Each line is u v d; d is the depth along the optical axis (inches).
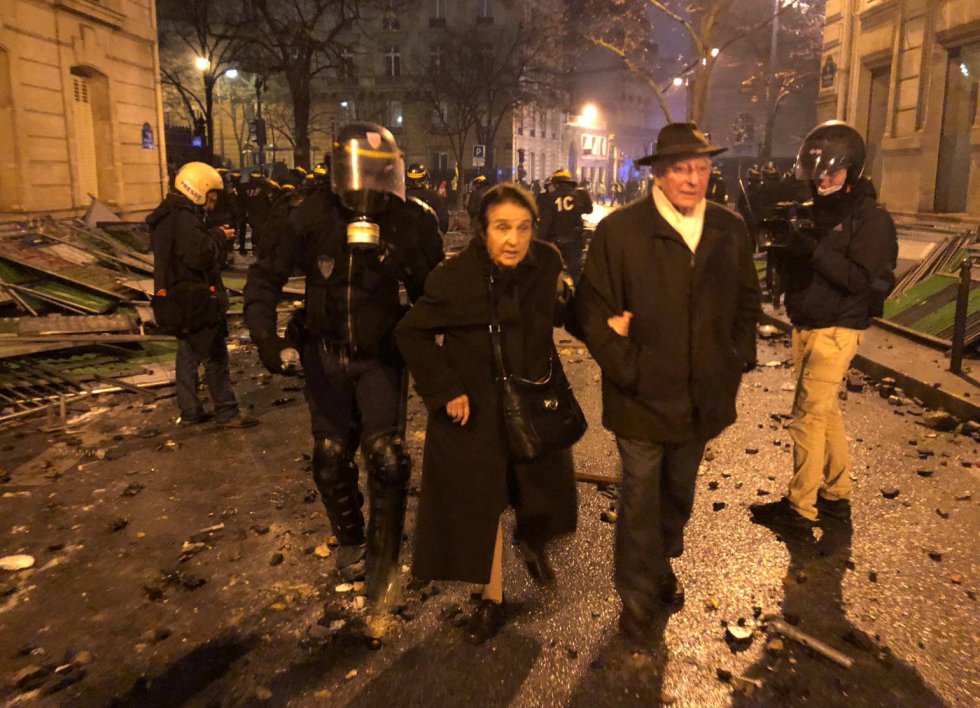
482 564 118.8
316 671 117.3
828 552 153.4
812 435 157.5
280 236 127.8
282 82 2230.6
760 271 514.3
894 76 607.5
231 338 383.2
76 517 174.2
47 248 427.2
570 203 462.3
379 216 126.0
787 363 325.1
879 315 155.0
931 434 226.7
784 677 114.7
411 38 2213.3
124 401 269.9
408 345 116.1
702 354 117.8
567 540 158.1
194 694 112.5
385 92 2245.3
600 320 119.6
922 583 141.9
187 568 150.3
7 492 188.2
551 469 123.0
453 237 1031.0
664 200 117.2
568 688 112.3
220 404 238.7
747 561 149.7
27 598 139.9
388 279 128.6
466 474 118.4
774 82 1284.4
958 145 546.6
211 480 196.1
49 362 311.0
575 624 128.4
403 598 136.3
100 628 130.1
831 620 130.0
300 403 267.6
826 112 751.7
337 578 145.0
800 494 161.0
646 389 119.0
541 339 118.2
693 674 115.5
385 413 129.6
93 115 715.4
